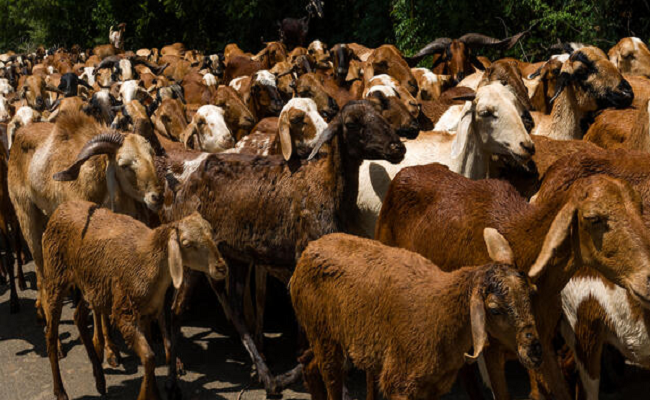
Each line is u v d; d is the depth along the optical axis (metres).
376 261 4.67
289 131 6.46
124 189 6.71
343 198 6.16
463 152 6.52
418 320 4.33
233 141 8.69
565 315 5.17
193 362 7.17
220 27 26.75
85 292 6.12
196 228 5.46
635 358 4.87
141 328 5.85
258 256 6.42
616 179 4.19
